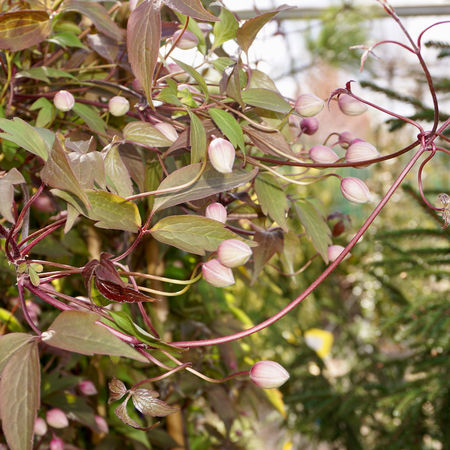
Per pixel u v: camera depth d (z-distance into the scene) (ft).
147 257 2.08
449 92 3.10
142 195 1.33
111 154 1.41
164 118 1.54
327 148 1.55
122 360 2.08
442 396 2.99
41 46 1.82
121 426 2.02
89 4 1.60
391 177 7.23
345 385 4.91
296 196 1.65
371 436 4.33
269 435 5.84
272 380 1.30
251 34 1.44
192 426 2.83
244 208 1.65
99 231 2.06
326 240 1.59
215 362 2.39
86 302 1.35
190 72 1.47
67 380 1.85
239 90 1.43
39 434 1.67
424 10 6.02
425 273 3.12
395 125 3.04
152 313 2.04
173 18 1.88
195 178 1.35
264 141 1.50
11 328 1.78
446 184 6.43
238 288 4.58
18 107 1.69
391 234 3.08
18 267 1.30
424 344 3.30
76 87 1.75
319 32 6.73
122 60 1.80
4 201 1.20
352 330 5.60
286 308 1.31
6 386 1.19
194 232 1.35
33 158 1.71
